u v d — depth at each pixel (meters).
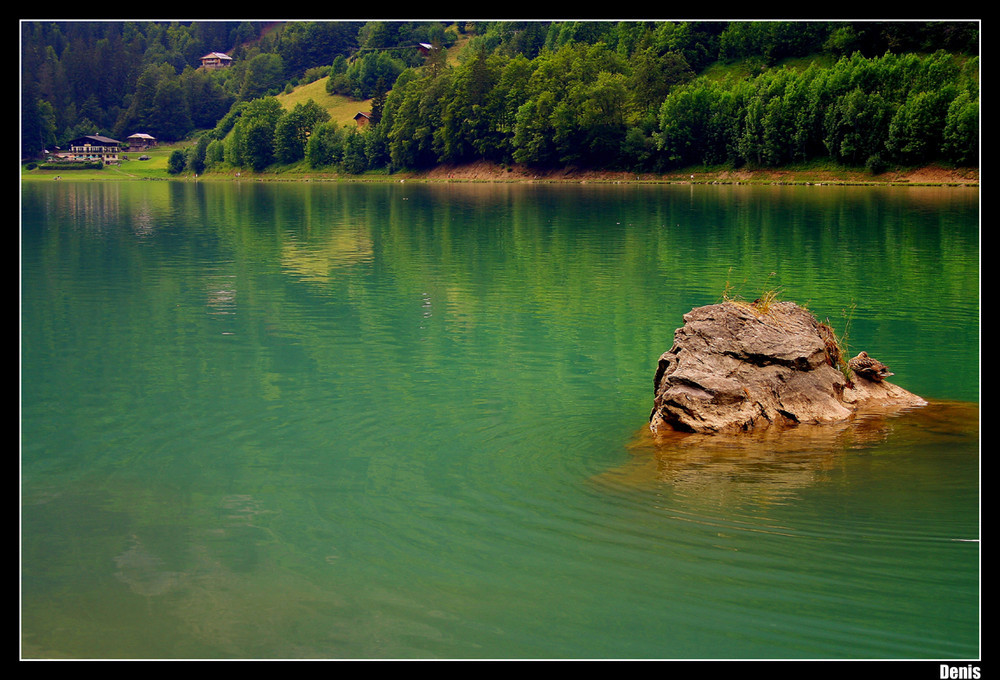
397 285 29.06
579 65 145.88
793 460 12.62
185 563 9.85
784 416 14.23
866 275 30.67
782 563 9.61
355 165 169.62
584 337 20.86
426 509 11.11
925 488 11.53
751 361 14.64
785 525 10.49
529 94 145.12
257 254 38.38
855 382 15.52
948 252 36.97
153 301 26.06
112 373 17.66
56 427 14.36
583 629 8.51
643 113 132.62
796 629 8.45
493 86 152.25
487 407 15.28
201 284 29.44
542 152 138.38
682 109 125.56
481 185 131.88
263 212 68.75
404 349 19.66
